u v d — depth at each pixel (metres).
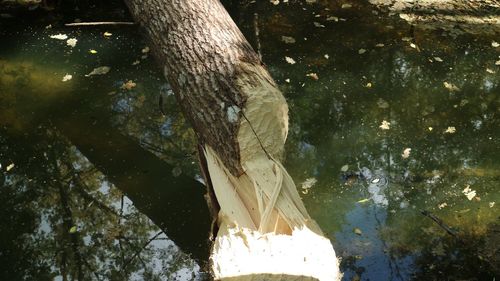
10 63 2.60
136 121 2.35
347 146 2.26
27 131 2.28
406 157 2.21
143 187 2.10
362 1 3.09
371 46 2.77
